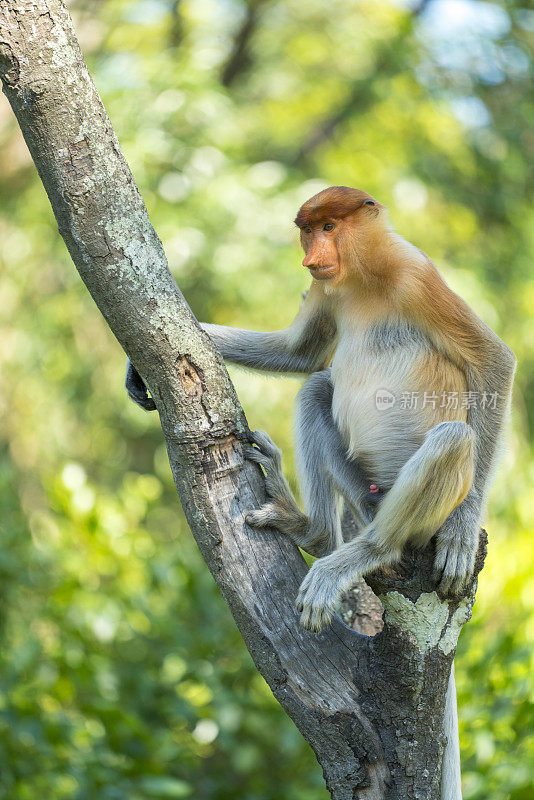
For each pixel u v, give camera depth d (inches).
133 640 454.6
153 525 840.3
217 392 245.0
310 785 423.2
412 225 849.5
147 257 233.0
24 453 799.1
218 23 936.9
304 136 997.8
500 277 904.3
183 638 436.5
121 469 903.7
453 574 236.5
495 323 781.9
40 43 219.6
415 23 913.5
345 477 292.7
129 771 392.8
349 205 280.2
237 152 802.2
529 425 987.3
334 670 237.0
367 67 972.6
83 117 224.8
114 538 456.1
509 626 400.2
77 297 815.1
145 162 741.9
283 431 746.8
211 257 732.7
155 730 430.3
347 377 287.4
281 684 236.7
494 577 409.4
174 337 236.2
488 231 943.0
